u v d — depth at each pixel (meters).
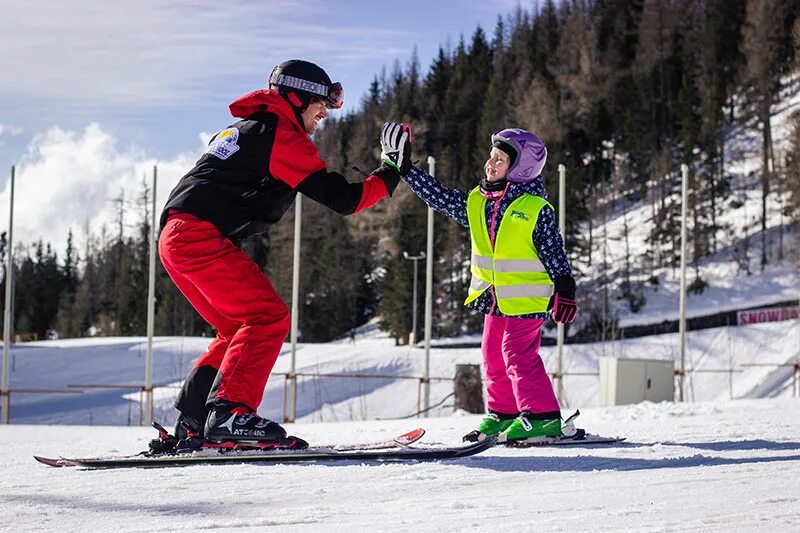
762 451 4.01
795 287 41.62
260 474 3.24
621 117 62.19
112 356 33.47
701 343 35.44
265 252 54.88
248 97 3.81
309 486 2.97
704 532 2.07
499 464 3.52
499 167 4.53
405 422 7.80
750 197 52.97
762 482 2.96
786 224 47.75
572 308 4.42
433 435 5.05
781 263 44.56
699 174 52.53
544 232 4.47
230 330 3.93
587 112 61.34
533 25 84.62
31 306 77.06
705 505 2.49
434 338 46.72
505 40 89.50
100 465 3.50
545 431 4.50
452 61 86.00
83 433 8.02
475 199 4.64
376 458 3.66
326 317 52.22
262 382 3.78
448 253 47.28
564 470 3.38
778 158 50.44
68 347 35.62
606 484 2.98
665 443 4.43
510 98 59.56
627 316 43.34
